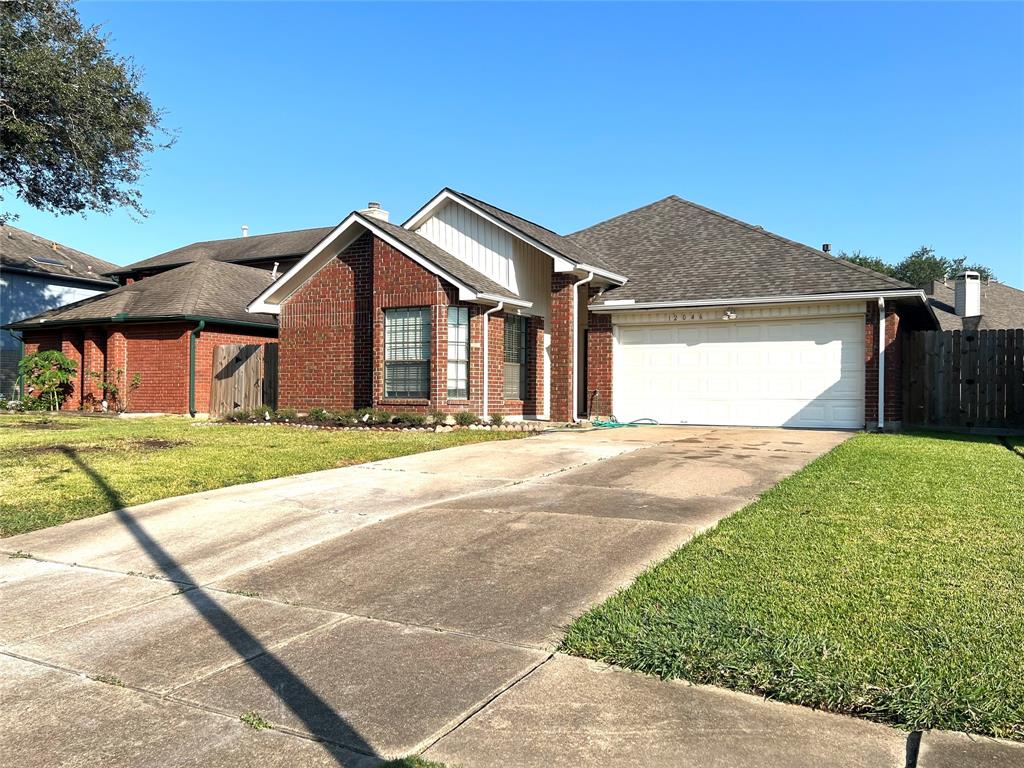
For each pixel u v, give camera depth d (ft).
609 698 11.43
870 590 14.67
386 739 10.46
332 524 22.25
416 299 48.60
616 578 16.55
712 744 10.03
